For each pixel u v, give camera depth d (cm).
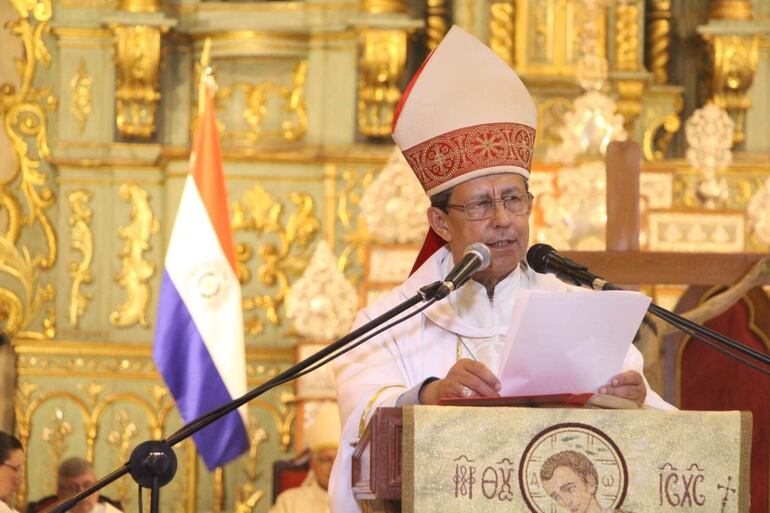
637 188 1520
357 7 2511
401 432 792
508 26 2511
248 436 2214
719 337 899
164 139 2503
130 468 879
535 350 837
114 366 2417
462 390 848
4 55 2514
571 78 2491
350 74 2520
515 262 989
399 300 1027
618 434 786
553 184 1978
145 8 2445
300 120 2525
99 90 2503
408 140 1012
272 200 2495
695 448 789
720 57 2481
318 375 2184
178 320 2172
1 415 2386
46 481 2391
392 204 2112
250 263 2489
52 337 2455
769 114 2541
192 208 2198
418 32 2559
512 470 777
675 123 2550
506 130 988
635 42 2516
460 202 985
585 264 1474
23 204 2489
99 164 2477
